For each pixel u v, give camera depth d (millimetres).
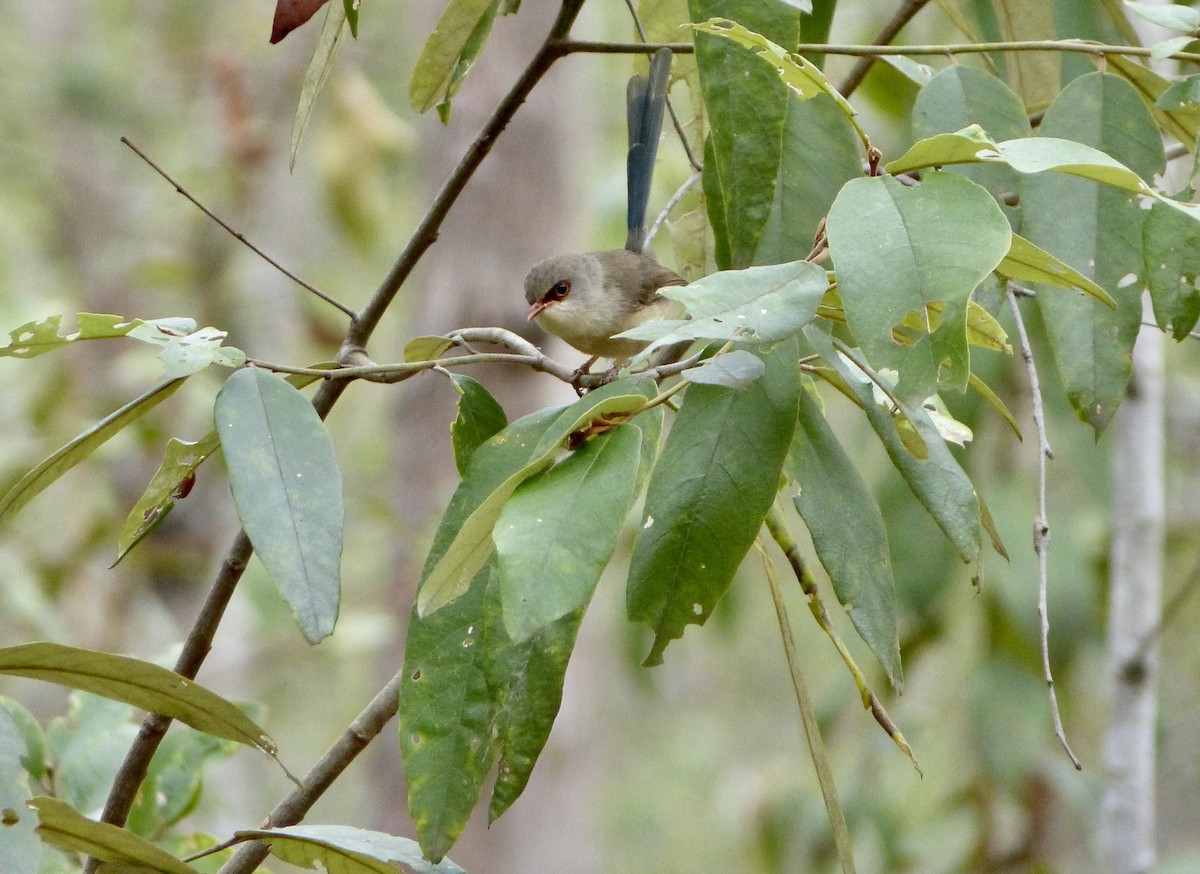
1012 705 9336
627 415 3684
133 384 13305
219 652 14219
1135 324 4391
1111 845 7875
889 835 10227
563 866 12227
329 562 3551
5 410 12812
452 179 4605
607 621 15078
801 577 4242
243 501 3578
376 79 16969
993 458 9852
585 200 12164
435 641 3955
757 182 4293
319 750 16469
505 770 3762
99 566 13391
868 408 4008
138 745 4445
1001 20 5941
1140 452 8016
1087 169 3496
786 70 3791
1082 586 9352
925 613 9031
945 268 3326
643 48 4582
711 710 20578
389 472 13305
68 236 16969
